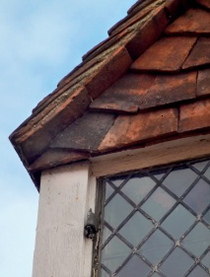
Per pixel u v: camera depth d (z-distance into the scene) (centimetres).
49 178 398
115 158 397
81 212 385
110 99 409
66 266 372
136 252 376
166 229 379
